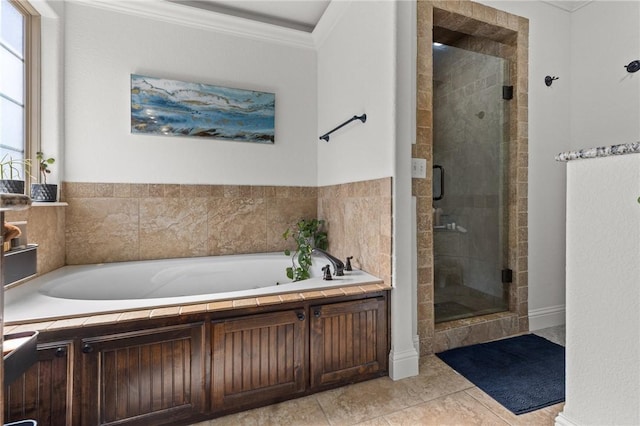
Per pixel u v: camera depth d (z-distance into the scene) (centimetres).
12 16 175
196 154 238
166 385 128
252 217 255
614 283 102
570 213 116
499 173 234
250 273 235
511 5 218
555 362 183
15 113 177
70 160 206
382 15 178
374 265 186
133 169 222
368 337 165
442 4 194
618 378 101
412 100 184
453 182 220
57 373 115
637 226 97
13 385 111
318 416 138
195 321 132
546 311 235
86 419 118
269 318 144
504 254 235
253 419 136
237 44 249
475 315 224
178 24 231
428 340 194
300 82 269
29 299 139
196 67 237
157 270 214
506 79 231
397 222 169
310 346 152
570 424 115
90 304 133
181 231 235
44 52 193
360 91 203
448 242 220
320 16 252
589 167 109
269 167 260
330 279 176
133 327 124
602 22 224
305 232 252
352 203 213
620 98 215
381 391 156
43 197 180
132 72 220
